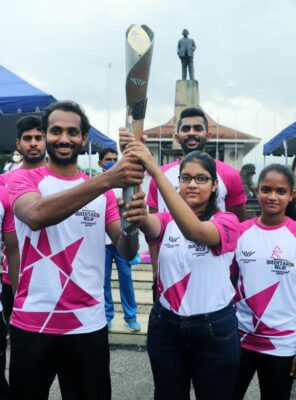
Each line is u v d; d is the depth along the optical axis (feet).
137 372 11.48
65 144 6.31
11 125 24.36
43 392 6.25
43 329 6.09
